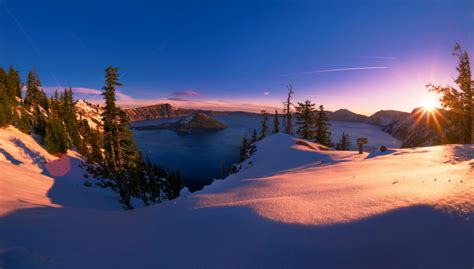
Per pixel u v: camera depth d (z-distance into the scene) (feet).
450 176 19.66
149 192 161.27
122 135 84.79
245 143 197.06
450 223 10.71
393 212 12.64
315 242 11.21
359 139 64.85
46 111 265.13
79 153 182.60
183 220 18.71
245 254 11.30
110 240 16.01
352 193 18.54
